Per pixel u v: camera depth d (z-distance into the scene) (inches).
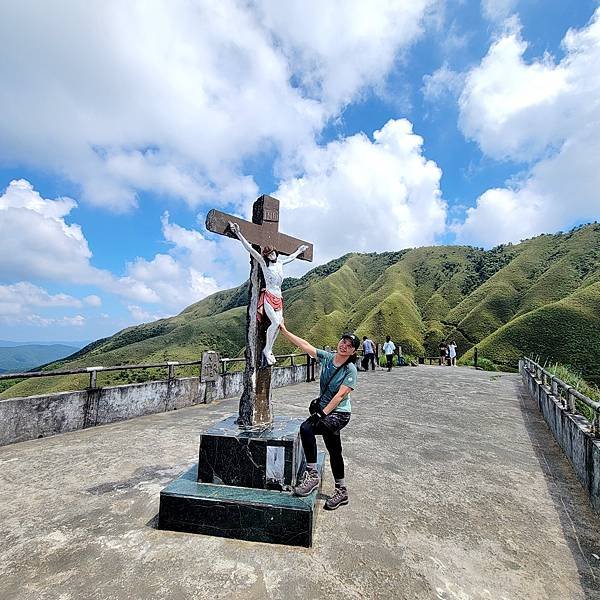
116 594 95.1
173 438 231.9
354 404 356.8
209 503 124.0
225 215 146.6
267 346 153.2
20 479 166.4
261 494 129.1
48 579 100.4
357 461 200.5
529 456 221.5
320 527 131.0
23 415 221.5
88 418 255.6
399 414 319.3
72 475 171.5
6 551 112.7
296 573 105.3
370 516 140.8
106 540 119.3
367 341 684.1
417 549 120.6
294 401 363.3
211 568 106.3
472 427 284.2
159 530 125.9
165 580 100.8
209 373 362.9
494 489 171.6
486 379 602.2
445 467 197.0
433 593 100.2
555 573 111.8
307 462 134.6
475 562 115.5
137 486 159.9
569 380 373.4
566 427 219.8
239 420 154.2
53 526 127.3
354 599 96.2
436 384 519.2
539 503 159.0
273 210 167.0
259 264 157.9
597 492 152.4
